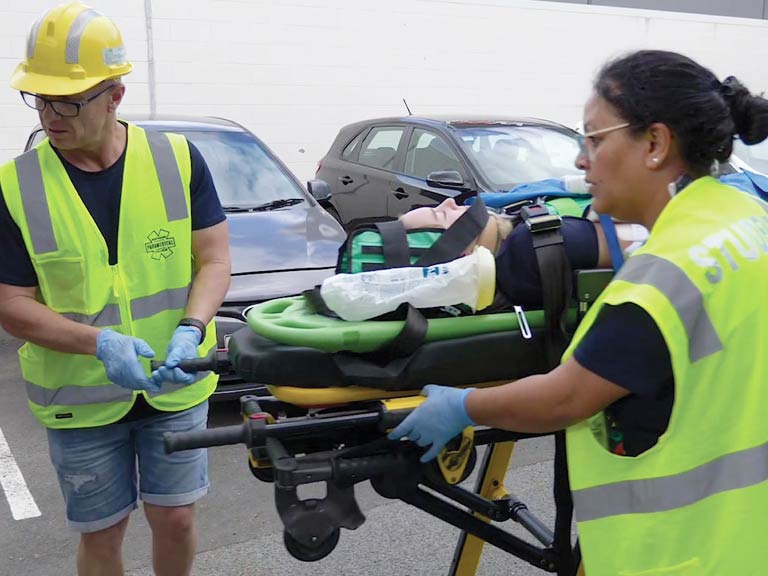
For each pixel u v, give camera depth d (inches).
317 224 195.5
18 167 81.4
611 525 52.9
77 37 76.8
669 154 53.3
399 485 65.9
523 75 425.7
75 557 126.3
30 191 80.6
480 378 68.9
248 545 129.4
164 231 86.2
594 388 50.7
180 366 74.0
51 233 80.9
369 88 386.6
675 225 52.0
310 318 67.7
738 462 50.9
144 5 334.3
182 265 87.9
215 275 90.1
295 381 65.0
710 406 50.5
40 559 125.6
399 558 125.0
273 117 368.5
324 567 122.6
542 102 434.9
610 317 50.4
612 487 52.9
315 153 381.1
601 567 53.6
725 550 50.8
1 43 307.1
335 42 374.0
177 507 91.6
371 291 65.5
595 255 69.6
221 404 181.2
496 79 418.6
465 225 70.7
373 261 71.1
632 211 56.4
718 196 53.9
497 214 74.9
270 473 70.5
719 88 54.5
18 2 306.0
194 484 91.7
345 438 69.6
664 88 52.0
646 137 53.1
